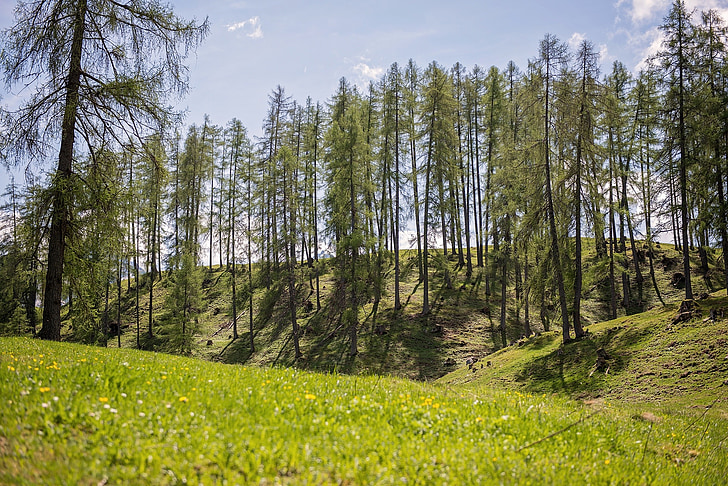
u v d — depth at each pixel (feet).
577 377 63.00
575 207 76.43
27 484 11.40
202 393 19.08
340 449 14.74
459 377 79.92
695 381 51.03
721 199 75.56
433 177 111.65
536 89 78.59
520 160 82.17
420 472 14.02
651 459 20.84
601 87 74.95
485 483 13.98
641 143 107.14
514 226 97.14
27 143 43.11
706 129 76.74
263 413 17.37
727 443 26.76
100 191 45.55
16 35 40.96
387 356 94.32
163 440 14.19
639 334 66.59
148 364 26.18
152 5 44.45
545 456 17.38
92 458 12.85
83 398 16.57
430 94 110.93
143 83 44.32
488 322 108.47
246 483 12.22
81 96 44.11
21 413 15.16
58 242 45.21
